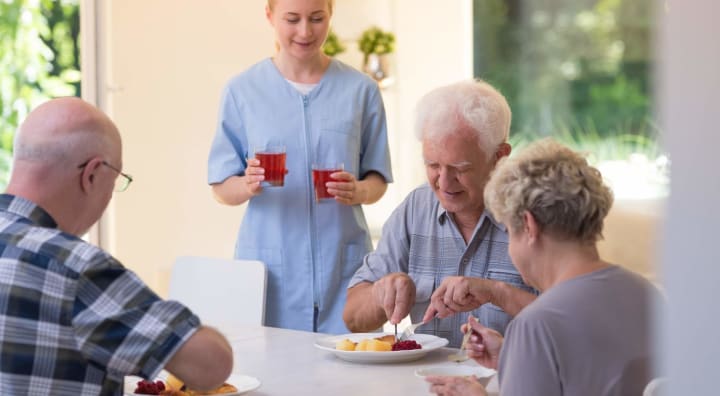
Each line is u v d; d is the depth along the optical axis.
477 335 1.70
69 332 1.19
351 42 5.08
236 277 2.53
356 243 2.72
